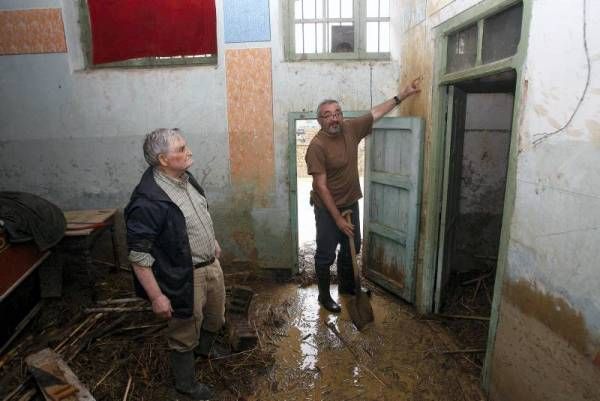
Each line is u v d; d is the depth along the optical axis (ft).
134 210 5.70
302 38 11.00
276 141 11.44
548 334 5.26
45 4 10.73
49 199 12.00
